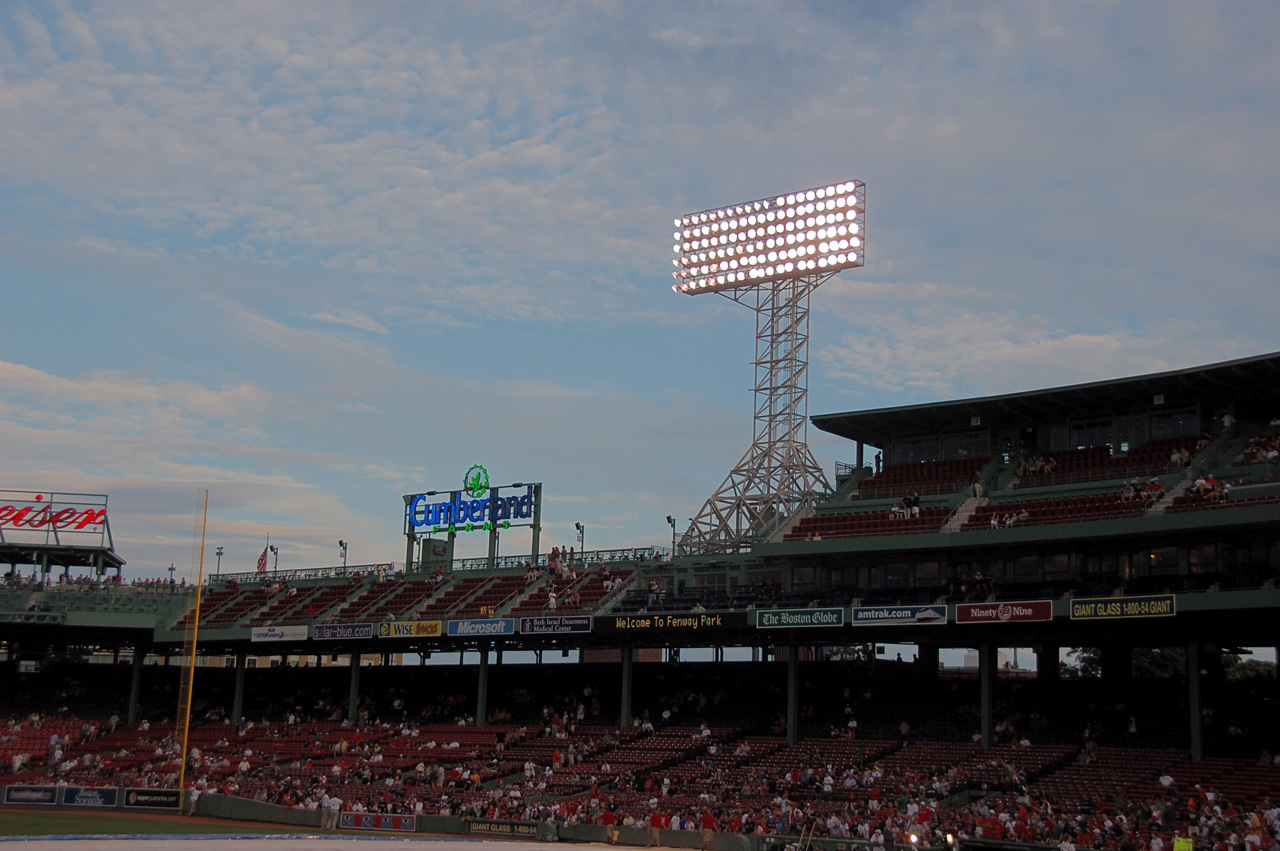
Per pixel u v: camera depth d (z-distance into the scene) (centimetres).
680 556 7375
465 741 7169
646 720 6900
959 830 4491
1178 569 5422
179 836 5116
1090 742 5291
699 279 7844
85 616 8494
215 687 9400
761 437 7519
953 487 6494
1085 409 6450
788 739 6075
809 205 7519
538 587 7806
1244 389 5922
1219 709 5422
